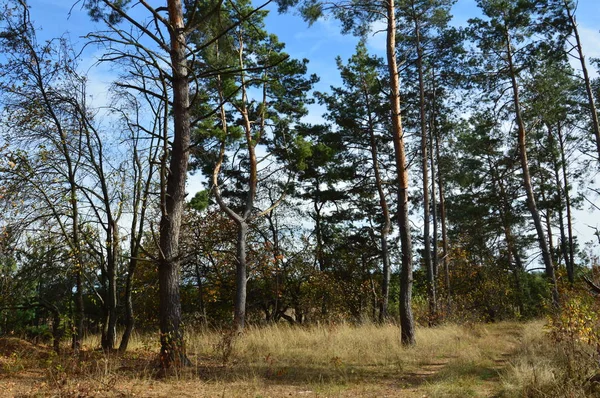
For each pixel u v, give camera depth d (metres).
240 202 27.16
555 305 13.74
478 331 18.69
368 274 31.78
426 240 23.73
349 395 8.32
